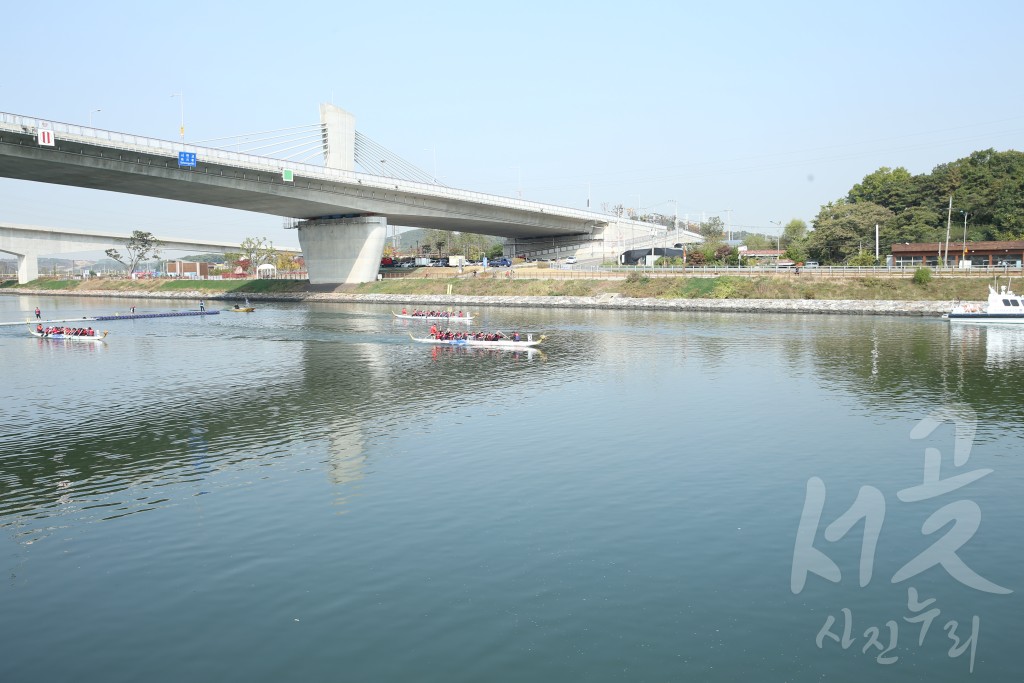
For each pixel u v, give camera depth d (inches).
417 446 1660.9
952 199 6466.5
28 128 3809.1
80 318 5221.5
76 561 1090.7
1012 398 2101.4
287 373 2677.2
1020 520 1207.6
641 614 923.4
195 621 919.7
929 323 4072.3
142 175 4520.2
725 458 1549.0
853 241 6417.3
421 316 4832.7
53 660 842.2
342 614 930.1
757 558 1075.3
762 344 3292.3
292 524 1214.3
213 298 7682.1
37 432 1824.6
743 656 835.4
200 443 1705.2
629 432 1768.0
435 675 803.4
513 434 1758.1
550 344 3410.4
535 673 805.2
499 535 1161.4
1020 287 4488.2
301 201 5689.0
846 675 802.8
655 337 3612.2
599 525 1197.1
